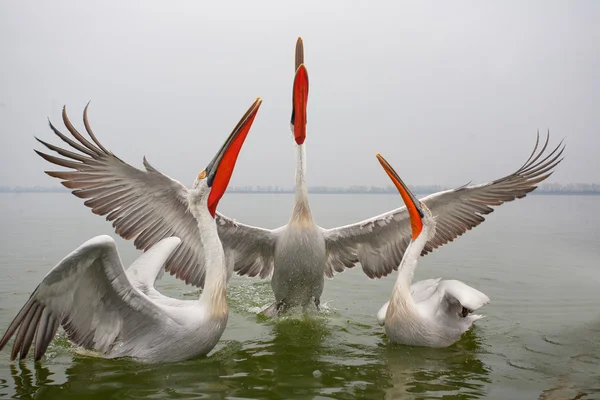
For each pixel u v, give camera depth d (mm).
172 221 2537
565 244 5312
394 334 2207
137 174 2338
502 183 2797
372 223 2840
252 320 2643
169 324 1921
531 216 10148
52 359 1936
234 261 2859
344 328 2482
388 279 3662
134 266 2297
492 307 2783
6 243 5059
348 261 3043
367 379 1762
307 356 2021
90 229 6590
